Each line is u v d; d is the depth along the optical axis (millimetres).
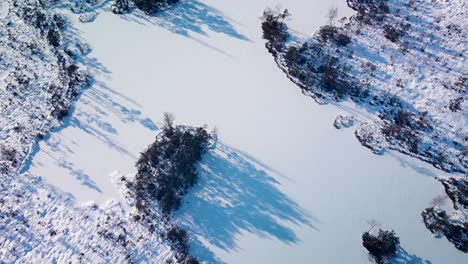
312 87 57844
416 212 48625
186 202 48594
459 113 55062
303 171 51062
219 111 55406
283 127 54375
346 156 52438
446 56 59938
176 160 49969
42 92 57125
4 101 55938
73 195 48875
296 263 45438
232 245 46188
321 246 46344
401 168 51750
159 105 55781
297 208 48562
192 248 45906
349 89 57500
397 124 54844
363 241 46406
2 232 45812
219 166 51062
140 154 51719
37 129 53750
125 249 45312
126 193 49000
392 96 56844
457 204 49094
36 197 48469
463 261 45938
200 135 51312
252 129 54000
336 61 59500
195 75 58656
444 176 51094
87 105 55844
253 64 60094
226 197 49031
